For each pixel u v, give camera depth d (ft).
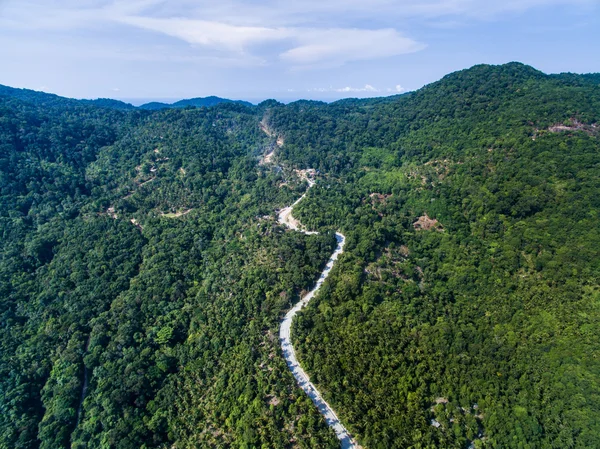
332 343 336.08
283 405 283.38
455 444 263.08
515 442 260.42
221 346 359.25
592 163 438.40
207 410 310.24
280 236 486.38
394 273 422.82
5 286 449.48
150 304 432.66
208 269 468.75
